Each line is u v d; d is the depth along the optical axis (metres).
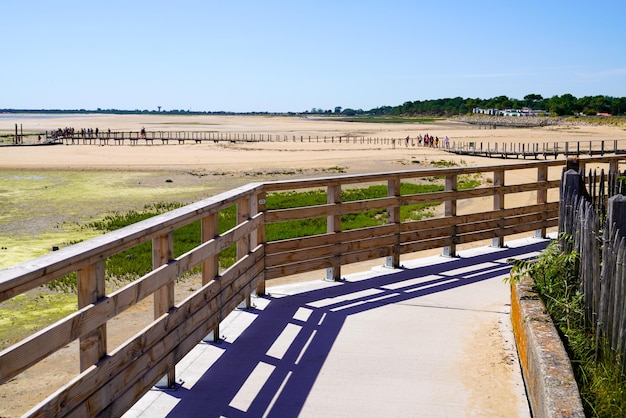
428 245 8.34
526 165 9.46
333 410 4.21
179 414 4.12
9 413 6.70
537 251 9.16
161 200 31.47
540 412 3.54
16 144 87.38
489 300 6.69
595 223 4.56
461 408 4.23
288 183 6.69
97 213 26.73
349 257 7.46
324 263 7.22
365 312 6.29
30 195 33.81
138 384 3.72
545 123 151.50
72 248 3.15
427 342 5.45
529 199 24.98
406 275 7.75
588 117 160.50
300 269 6.99
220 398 4.36
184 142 97.19
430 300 6.70
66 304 11.93
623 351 3.83
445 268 8.12
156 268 4.09
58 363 8.14
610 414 3.51
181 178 43.78
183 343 4.43
